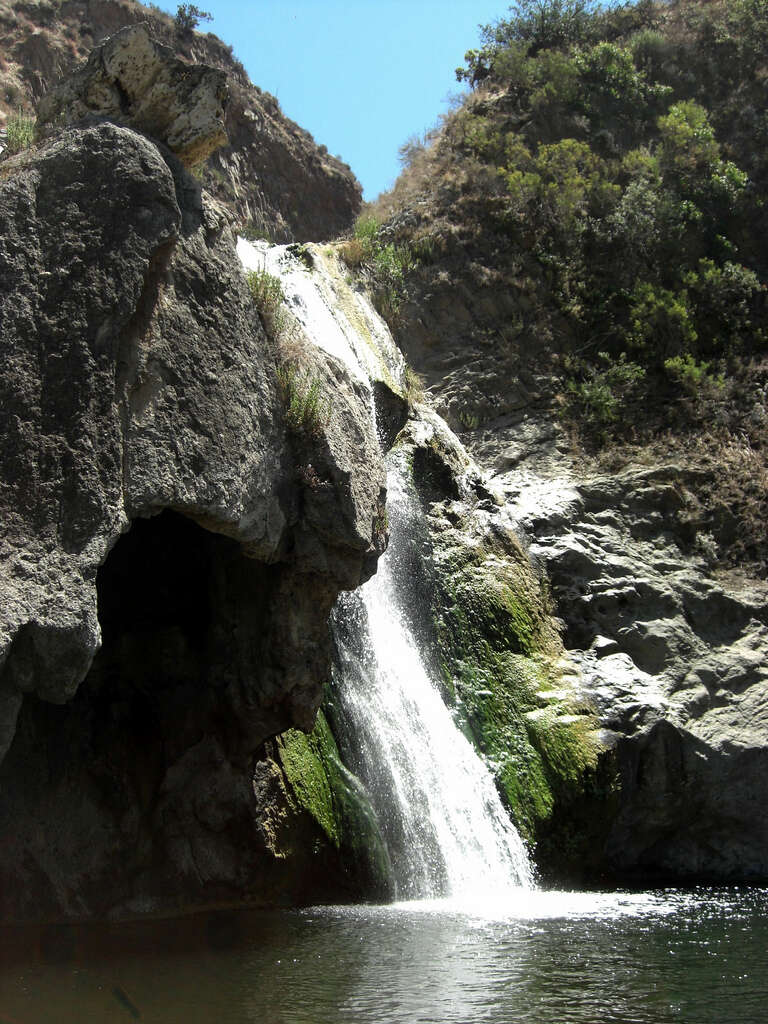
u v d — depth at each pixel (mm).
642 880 15688
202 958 8117
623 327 23109
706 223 25578
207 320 9773
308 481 10602
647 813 16188
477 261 23406
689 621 18031
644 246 24234
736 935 9781
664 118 26984
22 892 9578
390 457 17359
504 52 28797
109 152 9102
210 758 11016
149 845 10570
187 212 9977
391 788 12977
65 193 8844
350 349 18047
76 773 10336
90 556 8000
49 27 36438
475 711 15391
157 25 39344
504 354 22125
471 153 26344
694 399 21828
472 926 9930
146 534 11945
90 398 8352
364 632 14297
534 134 27062
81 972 7574
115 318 8680
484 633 16359
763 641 17844
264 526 10094
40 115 10359
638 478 19859
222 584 11445
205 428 9391
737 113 28391
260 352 10492
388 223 24422
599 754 15289
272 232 37688
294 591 10883
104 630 11312
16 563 7637
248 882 11031
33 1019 6328
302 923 9875
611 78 28328
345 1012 6590
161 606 11758
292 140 42062
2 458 7832
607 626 17672
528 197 24422
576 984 7535
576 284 23656
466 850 13352
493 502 18375
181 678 11320
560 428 21219
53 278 8508
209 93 10312
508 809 14469
